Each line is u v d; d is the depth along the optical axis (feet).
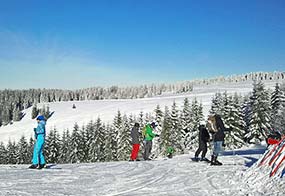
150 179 36.78
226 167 43.09
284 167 28.94
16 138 375.66
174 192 30.14
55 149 229.86
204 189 31.07
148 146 60.80
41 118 45.34
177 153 196.24
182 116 215.10
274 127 167.43
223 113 168.96
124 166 47.70
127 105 426.92
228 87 591.37
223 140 45.80
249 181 31.19
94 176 38.63
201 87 649.61
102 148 222.69
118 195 29.14
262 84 169.99
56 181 34.94
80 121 385.91
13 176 37.32
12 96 525.75
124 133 203.10
